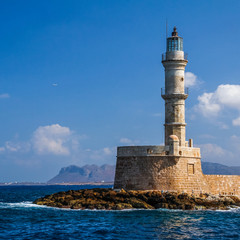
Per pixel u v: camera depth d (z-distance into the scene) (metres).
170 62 68.12
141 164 65.25
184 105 68.88
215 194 69.19
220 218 55.47
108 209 60.94
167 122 68.44
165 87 69.00
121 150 67.31
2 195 129.12
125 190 65.56
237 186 71.75
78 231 46.00
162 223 50.94
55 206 64.94
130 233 45.06
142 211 59.53
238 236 44.53
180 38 69.25
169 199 62.44
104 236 43.50
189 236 44.12
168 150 64.50
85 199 64.31
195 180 66.50
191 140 71.00
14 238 42.31
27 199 103.56
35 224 50.06
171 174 64.25
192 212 59.81
